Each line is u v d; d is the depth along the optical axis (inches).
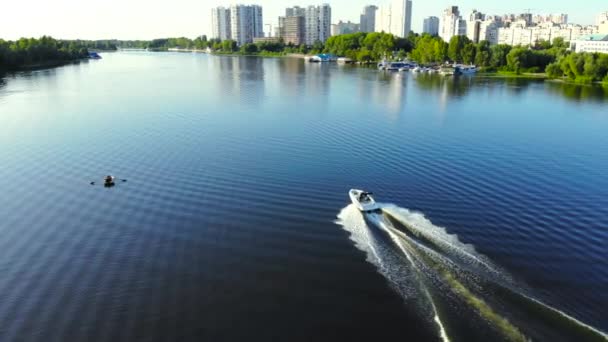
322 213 2158.0
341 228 1998.0
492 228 1990.7
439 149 3250.5
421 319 1382.9
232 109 4790.8
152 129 3846.0
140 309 1498.5
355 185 2512.3
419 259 1685.5
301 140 3472.0
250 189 2468.0
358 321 1406.3
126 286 1622.8
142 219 2133.4
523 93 6515.8
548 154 3152.1
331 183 2544.3
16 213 2204.7
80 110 4773.6
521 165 2891.2
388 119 4335.6
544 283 1572.3
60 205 2295.8
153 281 1649.9
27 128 3914.9
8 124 4074.8
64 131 3796.8
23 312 1489.9
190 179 2625.5
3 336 1379.2
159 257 1806.1
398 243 1815.9
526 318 1349.7
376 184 2524.6
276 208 2223.2
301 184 2532.0
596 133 3841.0
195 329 1400.1
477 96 6117.1
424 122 4220.0
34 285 1632.6
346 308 1466.5
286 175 2674.7
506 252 1780.3
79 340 1363.2
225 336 1368.1
